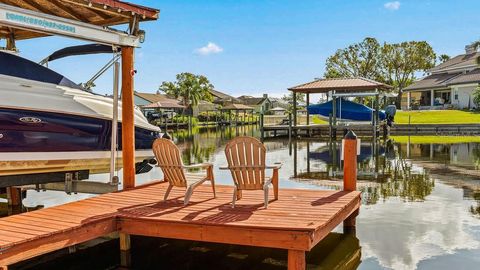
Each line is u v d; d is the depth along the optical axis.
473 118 34.09
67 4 6.67
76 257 5.78
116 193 6.96
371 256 5.51
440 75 51.50
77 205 6.03
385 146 20.92
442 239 6.12
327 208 5.66
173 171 6.16
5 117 6.68
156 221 5.23
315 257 5.56
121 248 5.76
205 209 5.71
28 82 7.32
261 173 5.73
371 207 8.06
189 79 63.56
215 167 13.98
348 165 6.95
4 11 5.52
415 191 9.62
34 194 9.76
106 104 8.25
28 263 5.55
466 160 15.12
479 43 46.69
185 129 47.34
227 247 6.14
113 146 7.38
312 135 30.53
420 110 44.28
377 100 26.08
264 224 4.82
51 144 7.20
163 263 5.55
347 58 55.34
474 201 8.53
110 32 6.87
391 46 55.72
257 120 62.91
